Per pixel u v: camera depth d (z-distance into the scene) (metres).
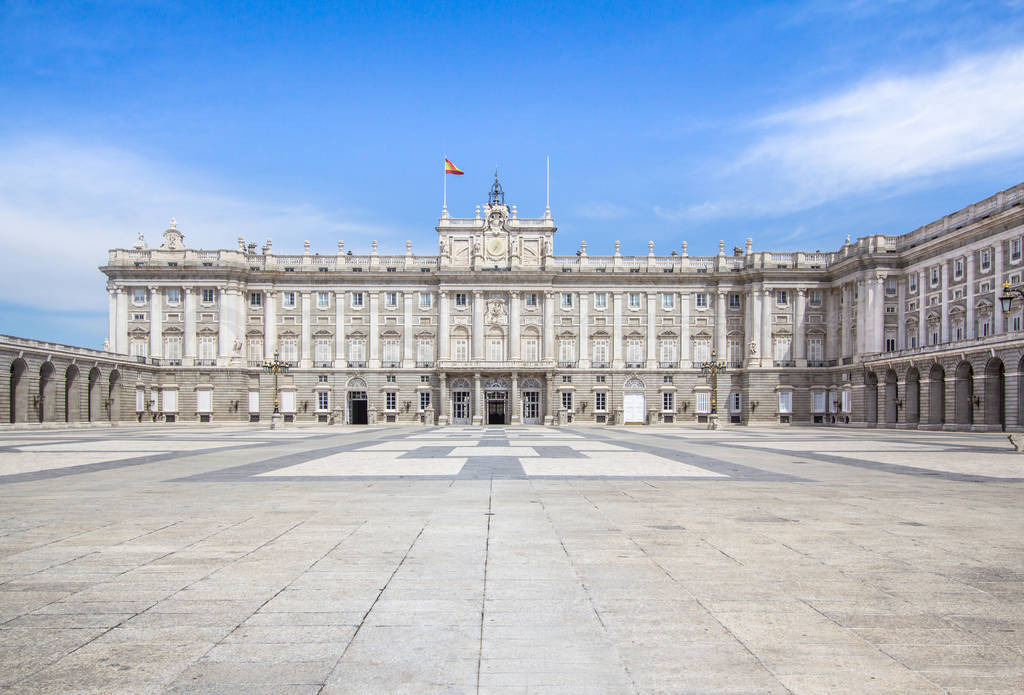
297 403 98.88
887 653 7.89
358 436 57.75
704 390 99.56
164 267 96.00
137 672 7.36
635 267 100.25
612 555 12.29
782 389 95.75
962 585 10.48
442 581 10.63
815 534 14.13
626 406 99.50
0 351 67.75
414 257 100.81
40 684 7.07
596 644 8.14
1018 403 61.31
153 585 10.42
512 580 10.69
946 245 75.75
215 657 7.75
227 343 96.25
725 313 99.88
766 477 24.72
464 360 97.25
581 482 22.94
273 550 12.68
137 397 92.56
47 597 9.84
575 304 100.62
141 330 96.75
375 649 7.99
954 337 74.62
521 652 7.91
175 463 30.27
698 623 8.81
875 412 85.31
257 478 24.17
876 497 19.52
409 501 18.55
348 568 11.39
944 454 36.47
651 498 19.17
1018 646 8.10
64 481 23.31
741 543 13.27
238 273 97.19
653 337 100.19
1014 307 65.75
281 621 8.88
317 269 99.12
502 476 24.72
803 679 7.24
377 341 99.56
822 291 96.81
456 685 7.10
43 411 76.12
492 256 99.62
